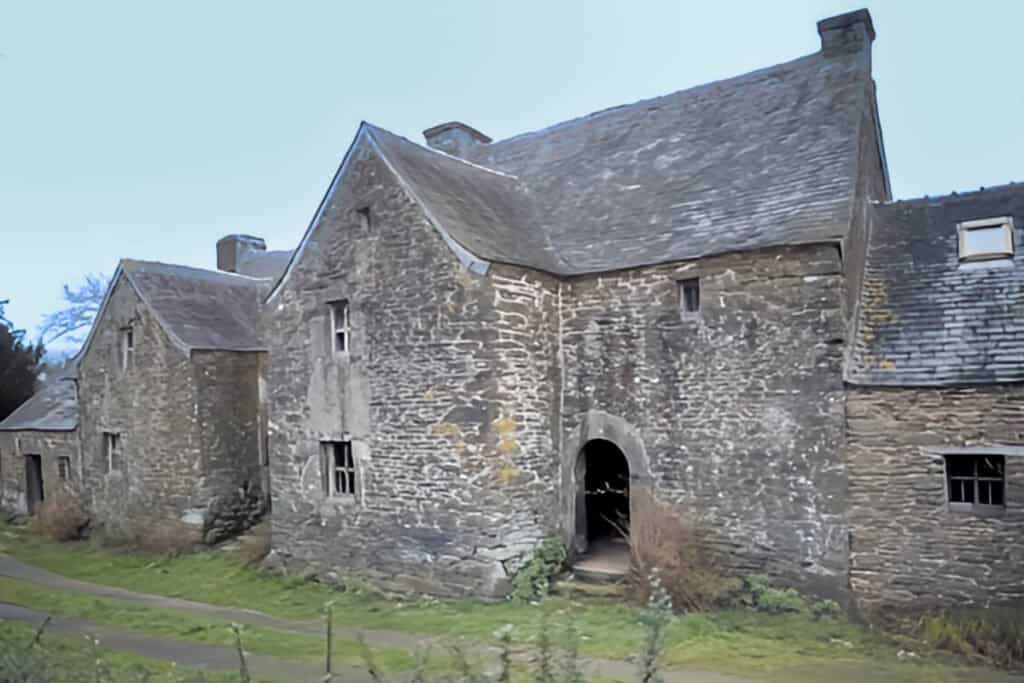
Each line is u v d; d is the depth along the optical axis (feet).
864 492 31.65
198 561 48.78
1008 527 29.22
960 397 30.19
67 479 66.13
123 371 58.18
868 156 41.29
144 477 56.03
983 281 33.42
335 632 31.83
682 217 39.55
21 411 74.84
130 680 20.38
